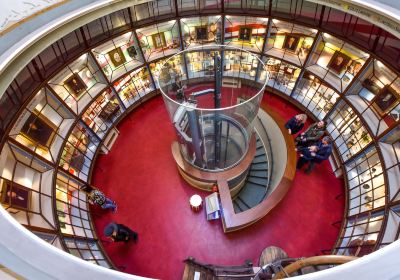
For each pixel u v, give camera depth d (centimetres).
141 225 871
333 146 931
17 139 687
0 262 235
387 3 639
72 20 704
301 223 852
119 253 818
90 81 935
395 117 746
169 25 995
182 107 657
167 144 1048
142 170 988
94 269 229
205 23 1011
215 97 893
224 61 864
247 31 1018
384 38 790
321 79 935
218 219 864
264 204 806
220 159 856
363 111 820
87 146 947
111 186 953
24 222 607
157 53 1054
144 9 952
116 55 980
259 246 818
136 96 1116
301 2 874
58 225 667
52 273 228
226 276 594
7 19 582
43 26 641
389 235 611
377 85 799
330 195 900
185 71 902
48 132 779
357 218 746
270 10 921
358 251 662
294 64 987
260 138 1050
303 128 1046
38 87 731
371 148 788
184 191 936
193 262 719
